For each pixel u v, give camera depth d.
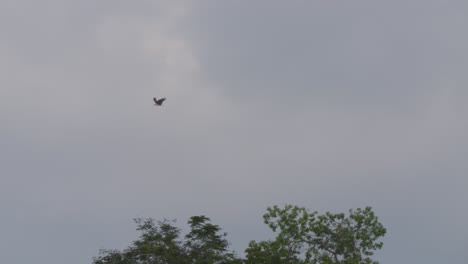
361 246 85.56
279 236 86.19
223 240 106.62
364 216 86.44
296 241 86.44
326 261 83.06
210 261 100.38
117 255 103.75
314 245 86.38
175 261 100.56
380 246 85.75
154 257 101.25
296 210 86.94
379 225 86.12
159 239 104.25
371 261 85.00
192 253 102.69
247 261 87.00
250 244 87.50
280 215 87.12
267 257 85.81
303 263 85.44
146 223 106.44
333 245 85.75
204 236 106.25
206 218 107.75
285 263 85.31
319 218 86.69
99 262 104.25
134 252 103.12
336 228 86.38
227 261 101.31
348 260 84.00
